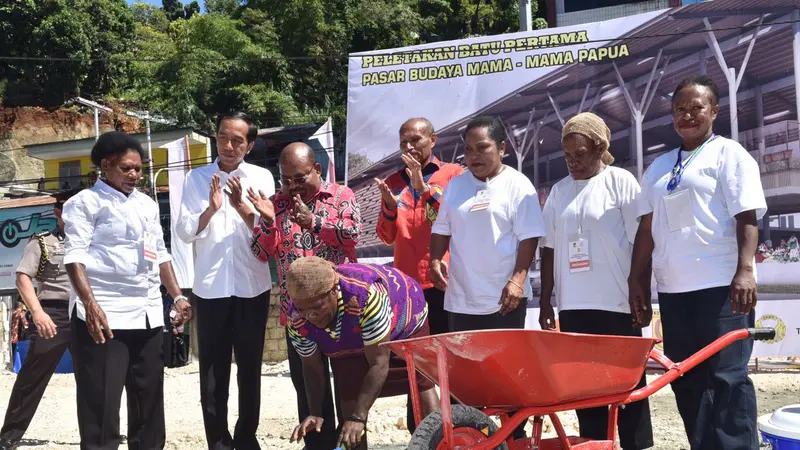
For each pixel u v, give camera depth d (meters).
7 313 19.27
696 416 4.46
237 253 5.38
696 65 11.00
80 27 39.38
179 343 17.42
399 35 33.22
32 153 29.80
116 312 5.09
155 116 31.34
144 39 45.41
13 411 6.84
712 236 4.40
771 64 10.72
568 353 3.57
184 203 5.55
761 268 10.71
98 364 5.03
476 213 4.86
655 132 11.16
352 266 4.21
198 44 33.91
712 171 4.46
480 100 11.54
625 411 4.84
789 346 10.59
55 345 6.85
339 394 5.15
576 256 4.83
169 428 7.98
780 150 10.64
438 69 11.57
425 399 4.69
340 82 32.69
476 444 3.57
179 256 17.50
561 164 11.39
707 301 4.39
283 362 16.95
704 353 4.09
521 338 3.39
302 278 3.79
